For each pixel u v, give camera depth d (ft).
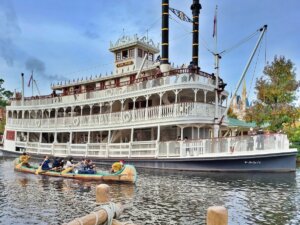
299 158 126.00
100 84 133.39
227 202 46.91
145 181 68.69
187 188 59.16
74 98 126.82
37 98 142.92
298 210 42.04
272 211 41.52
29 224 35.73
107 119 112.68
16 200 48.65
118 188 59.67
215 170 84.53
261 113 135.44
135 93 104.58
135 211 41.01
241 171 81.82
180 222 36.04
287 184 63.46
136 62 127.03
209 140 85.40
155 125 97.30
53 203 46.47
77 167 79.10
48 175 80.23
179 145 90.38
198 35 123.03
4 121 250.16
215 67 97.91
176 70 95.86
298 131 140.05
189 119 90.89
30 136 150.71
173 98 110.32
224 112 97.25
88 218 14.28
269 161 79.61
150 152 97.09
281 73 134.21
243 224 35.78
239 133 141.69
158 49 133.39
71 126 125.49
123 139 119.44
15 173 84.64
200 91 100.12
